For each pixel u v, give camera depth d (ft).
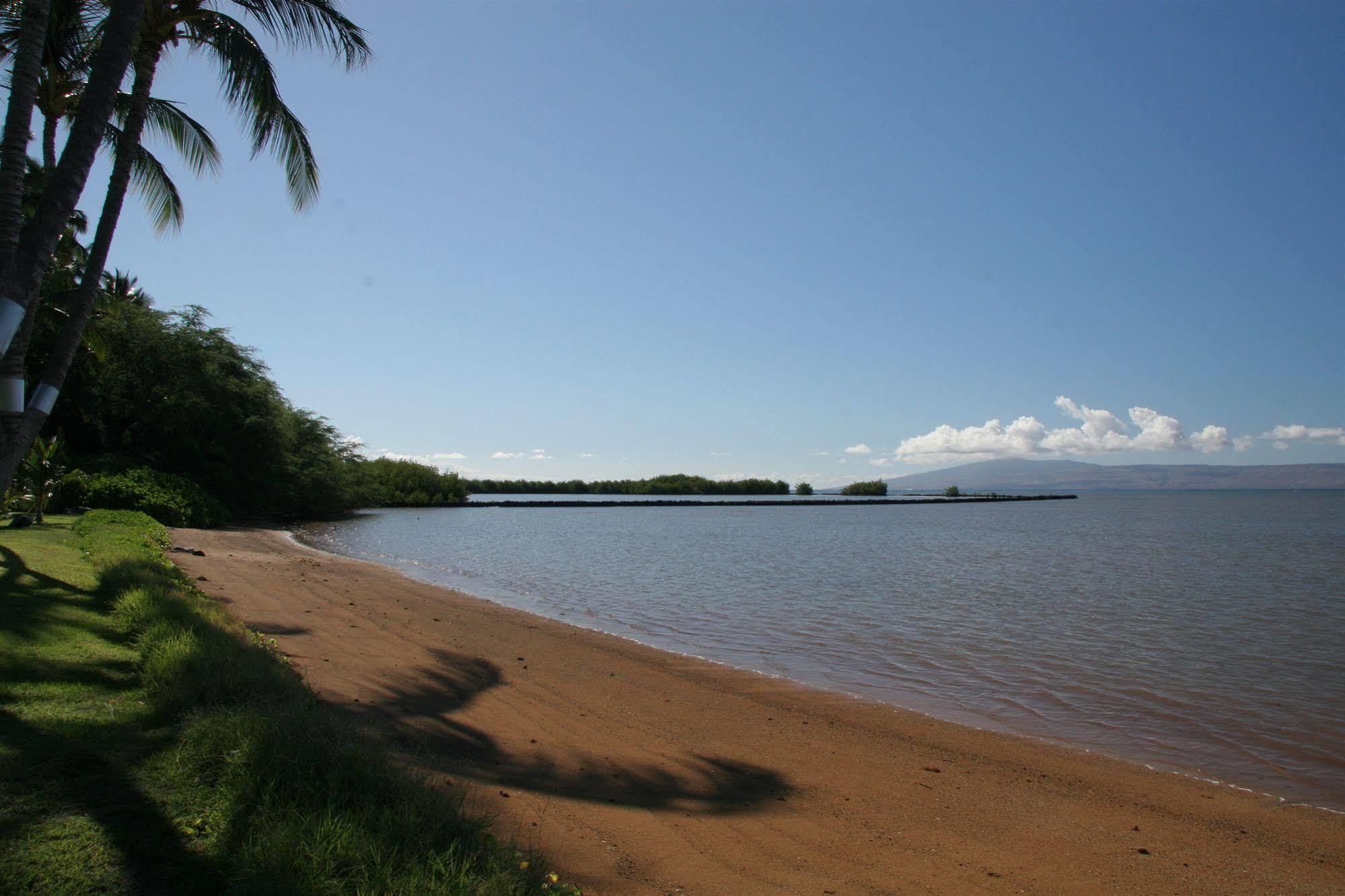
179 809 12.21
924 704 30.58
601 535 132.46
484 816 13.76
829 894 14.05
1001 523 196.44
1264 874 16.67
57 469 55.36
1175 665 37.76
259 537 88.17
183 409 102.32
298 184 37.35
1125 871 16.39
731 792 19.60
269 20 34.12
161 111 41.19
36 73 22.61
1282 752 25.43
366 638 33.86
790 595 61.11
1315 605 57.26
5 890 9.56
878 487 472.44
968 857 16.58
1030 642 43.06
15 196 22.00
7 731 14.51
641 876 13.70
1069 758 24.49
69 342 26.86
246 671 18.76
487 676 29.73
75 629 22.84
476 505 248.73
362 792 12.85
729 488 435.94
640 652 37.65
